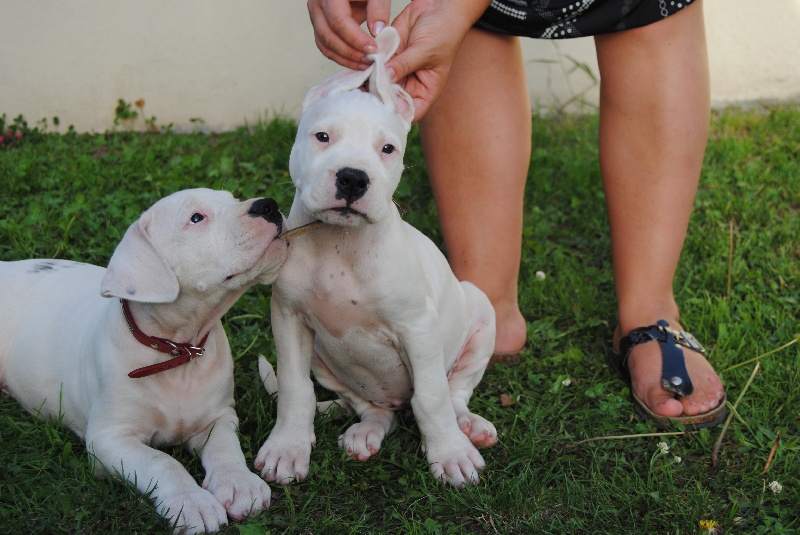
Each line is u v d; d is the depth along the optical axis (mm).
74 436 1411
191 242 1289
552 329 1693
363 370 1400
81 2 2230
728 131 2342
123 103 2301
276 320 1359
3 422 1410
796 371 1557
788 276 1802
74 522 1250
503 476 1364
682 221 1589
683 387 1475
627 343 1558
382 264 1306
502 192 1593
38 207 1876
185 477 1271
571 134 2330
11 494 1279
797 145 2250
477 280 1607
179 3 2260
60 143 2199
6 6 2211
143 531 1233
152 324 1329
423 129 1603
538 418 1476
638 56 1539
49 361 1418
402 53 1350
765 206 2006
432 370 1350
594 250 1925
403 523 1283
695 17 1550
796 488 1360
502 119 1577
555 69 2463
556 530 1282
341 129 1260
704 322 1678
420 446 1399
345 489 1331
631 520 1307
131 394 1325
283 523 1266
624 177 1584
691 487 1370
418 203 2020
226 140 2252
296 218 1337
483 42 1562
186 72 2307
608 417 1494
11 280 1488
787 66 2531
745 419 1486
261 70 2332
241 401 1468
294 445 1352
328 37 1351
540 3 1519
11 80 2254
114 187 2002
